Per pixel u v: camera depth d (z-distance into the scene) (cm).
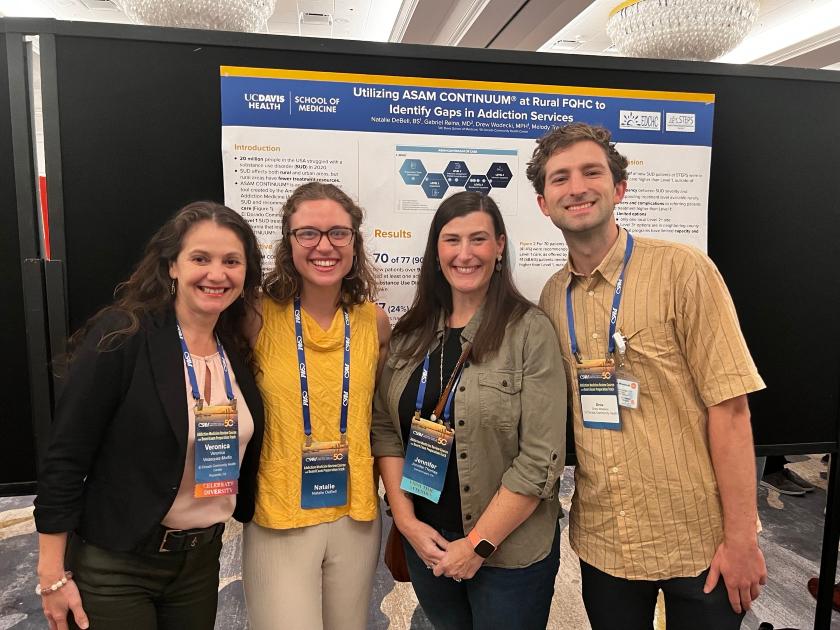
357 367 132
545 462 119
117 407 109
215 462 113
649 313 123
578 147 123
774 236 179
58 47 143
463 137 165
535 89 166
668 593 130
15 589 231
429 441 128
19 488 150
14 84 142
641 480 124
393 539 154
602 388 127
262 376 126
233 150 154
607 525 127
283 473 124
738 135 175
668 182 173
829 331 183
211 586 125
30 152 144
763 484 346
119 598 112
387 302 168
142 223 150
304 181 158
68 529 107
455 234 125
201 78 150
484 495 125
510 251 172
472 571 121
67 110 145
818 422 183
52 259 146
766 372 180
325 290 131
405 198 164
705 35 172
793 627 212
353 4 493
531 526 128
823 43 529
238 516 128
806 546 276
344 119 158
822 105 177
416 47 158
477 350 125
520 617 127
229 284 114
